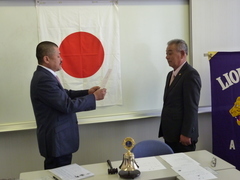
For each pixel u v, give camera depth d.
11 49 2.48
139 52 2.76
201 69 2.87
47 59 2.02
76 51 2.62
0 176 2.60
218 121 2.75
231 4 2.88
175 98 2.36
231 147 2.72
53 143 1.96
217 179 1.52
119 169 1.69
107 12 2.65
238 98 2.65
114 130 2.83
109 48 2.69
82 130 2.76
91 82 2.68
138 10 2.72
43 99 1.93
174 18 2.81
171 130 2.38
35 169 2.67
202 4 2.81
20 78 2.52
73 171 1.66
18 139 2.61
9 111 2.53
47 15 2.52
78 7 2.58
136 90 2.79
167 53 2.45
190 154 1.92
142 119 2.88
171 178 1.57
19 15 2.47
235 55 2.64
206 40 2.86
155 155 2.06
